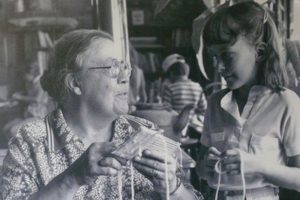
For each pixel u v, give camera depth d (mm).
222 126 1867
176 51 4191
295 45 2145
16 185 1344
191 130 2713
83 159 1233
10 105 3330
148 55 4371
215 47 1850
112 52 1390
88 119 1418
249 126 1794
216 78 2453
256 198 1732
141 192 1429
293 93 1816
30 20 3430
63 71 1388
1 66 3506
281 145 1770
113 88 1383
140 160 1262
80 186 1280
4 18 3496
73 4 2996
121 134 1441
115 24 2516
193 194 1412
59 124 1405
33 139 1391
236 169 1625
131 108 2148
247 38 1789
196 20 2436
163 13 4133
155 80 4332
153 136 1251
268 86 1807
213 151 1672
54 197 1251
